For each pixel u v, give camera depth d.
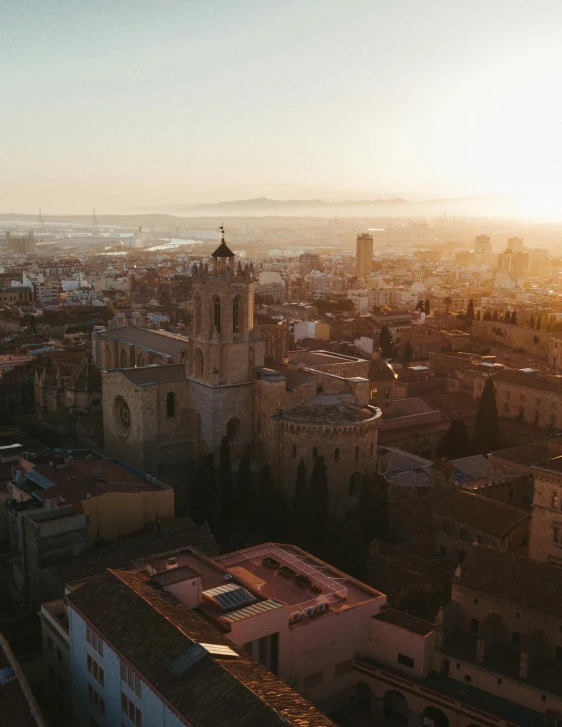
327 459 134.00
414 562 108.25
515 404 192.75
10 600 109.00
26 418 188.50
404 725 81.50
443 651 82.00
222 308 137.62
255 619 75.25
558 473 99.69
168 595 75.69
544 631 80.25
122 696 67.88
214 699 58.53
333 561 110.88
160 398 141.75
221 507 130.00
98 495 106.38
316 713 57.69
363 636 84.94
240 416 142.62
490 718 74.19
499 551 88.31
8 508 116.19
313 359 173.38
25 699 70.19
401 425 176.12
